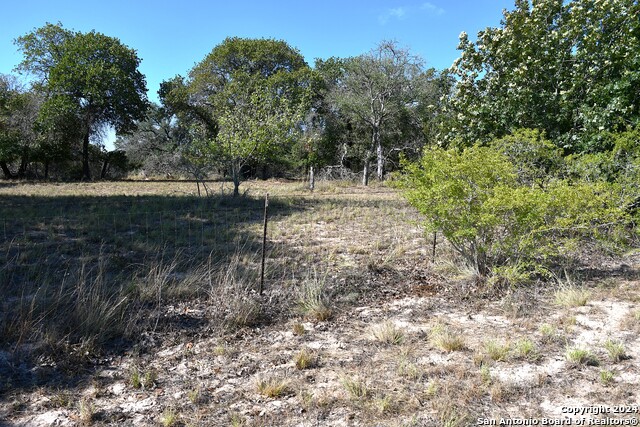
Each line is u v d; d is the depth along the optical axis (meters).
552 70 9.90
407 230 9.85
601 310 4.86
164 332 4.51
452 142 10.05
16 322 4.36
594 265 6.62
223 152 16.12
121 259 6.99
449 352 4.02
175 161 38.12
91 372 3.78
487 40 10.52
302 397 3.31
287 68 39.09
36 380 3.62
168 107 42.53
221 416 3.14
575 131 9.32
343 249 8.06
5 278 5.81
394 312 5.10
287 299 5.34
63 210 12.34
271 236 9.24
